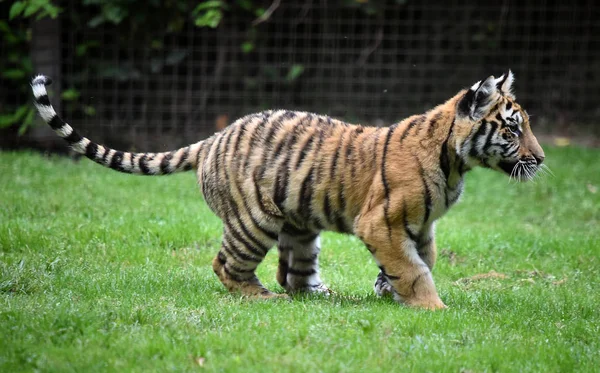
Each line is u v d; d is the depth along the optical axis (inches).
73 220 655.8
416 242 489.1
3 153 934.4
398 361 360.5
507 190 901.2
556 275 591.5
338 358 360.5
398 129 470.0
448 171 462.9
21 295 451.2
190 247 619.2
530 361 371.6
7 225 609.3
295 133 479.2
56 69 978.7
